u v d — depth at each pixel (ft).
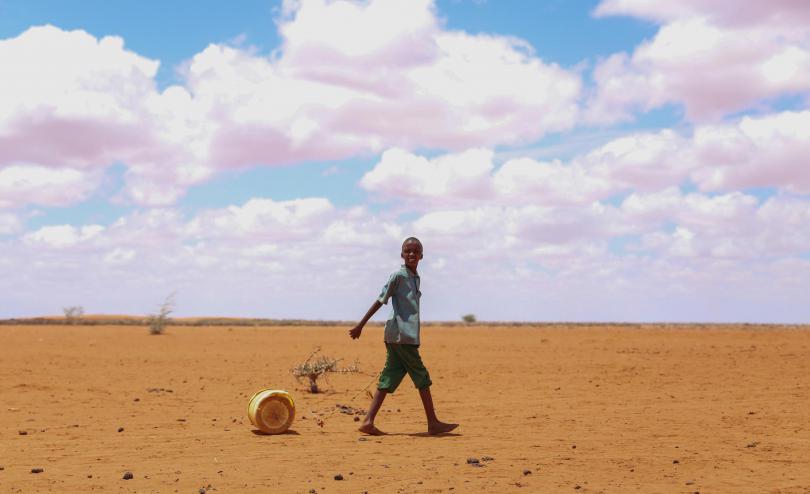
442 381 56.08
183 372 63.46
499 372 63.10
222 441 30.01
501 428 33.42
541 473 23.48
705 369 64.18
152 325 144.66
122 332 151.23
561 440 29.89
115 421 35.86
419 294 32.27
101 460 25.88
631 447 28.12
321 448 28.25
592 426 33.73
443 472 23.63
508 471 23.77
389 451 27.53
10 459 26.03
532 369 65.82
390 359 32.22
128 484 22.02
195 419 36.73
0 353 82.28
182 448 28.32
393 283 31.60
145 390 49.73
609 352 87.66
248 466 24.70
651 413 38.04
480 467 24.44
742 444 28.68
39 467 24.58
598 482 22.20
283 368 67.92
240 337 133.39
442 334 157.28
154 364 71.67
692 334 139.13
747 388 49.44
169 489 21.36
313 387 50.44
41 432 32.40
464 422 35.55
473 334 156.66
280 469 24.18
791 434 31.01
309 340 123.34
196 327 222.07
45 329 170.91
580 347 98.94
